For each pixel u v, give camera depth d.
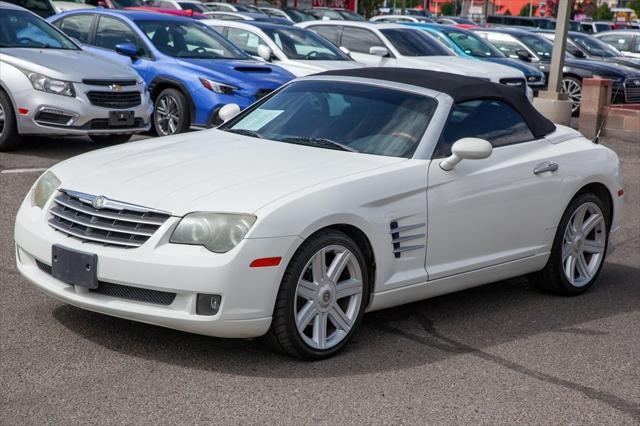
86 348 4.77
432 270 5.36
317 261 4.72
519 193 5.82
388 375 4.66
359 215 4.85
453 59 15.55
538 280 6.41
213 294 4.40
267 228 4.45
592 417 4.32
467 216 5.49
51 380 4.34
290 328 4.63
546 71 19.55
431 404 4.34
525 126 6.16
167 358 4.70
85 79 10.01
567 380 4.77
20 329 5.00
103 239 4.56
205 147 5.47
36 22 11.06
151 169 4.98
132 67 11.93
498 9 101.50
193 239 4.43
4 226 7.23
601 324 5.80
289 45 13.68
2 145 10.16
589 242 6.54
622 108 15.74
